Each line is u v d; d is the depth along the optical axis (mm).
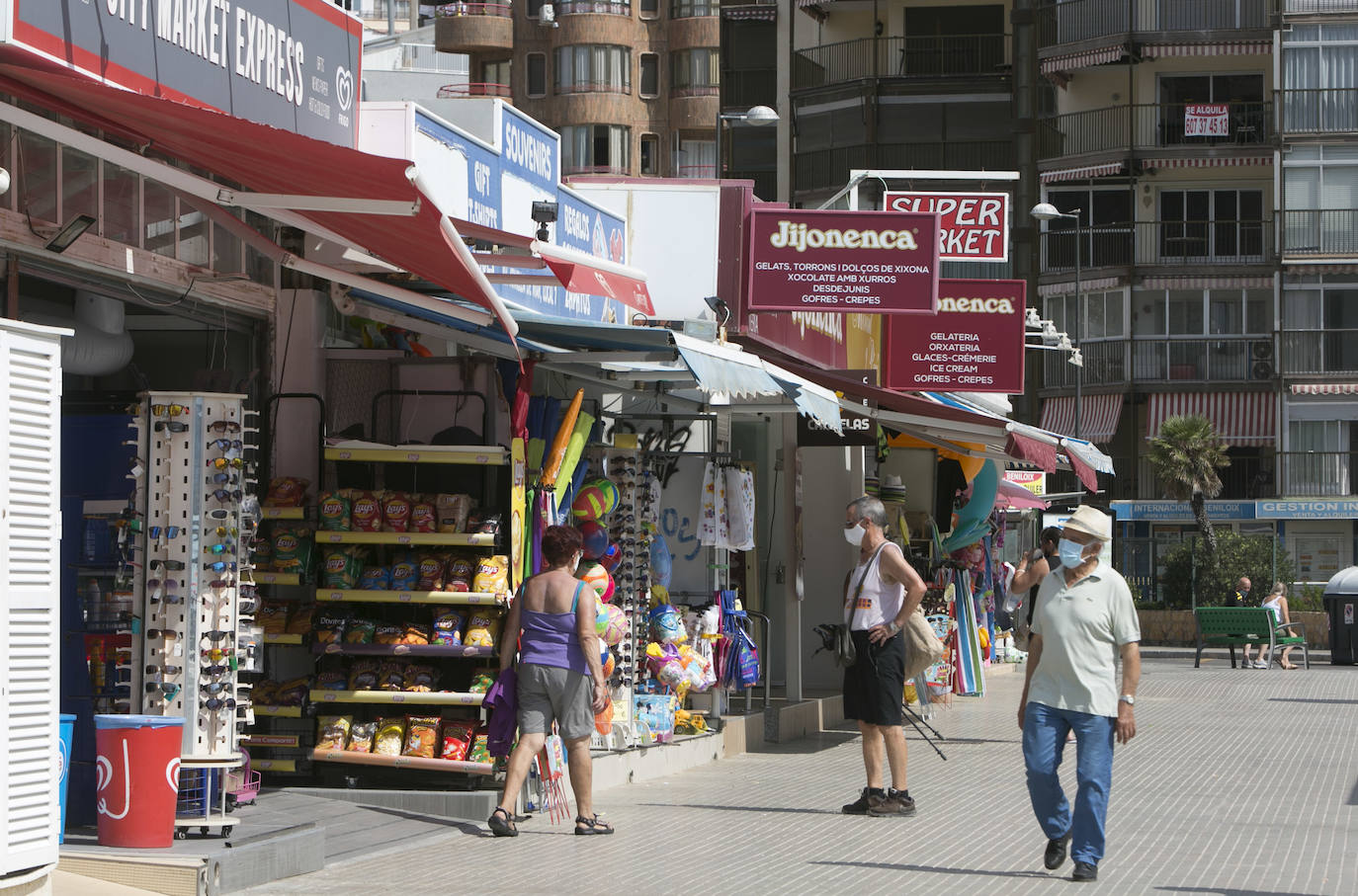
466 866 9320
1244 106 57969
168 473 9570
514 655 11039
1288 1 56344
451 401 12203
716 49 74188
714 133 74562
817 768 14828
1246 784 13758
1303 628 35500
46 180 9484
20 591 7414
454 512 11438
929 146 60750
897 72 61188
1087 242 59281
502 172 14023
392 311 12117
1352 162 56031
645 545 14273
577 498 13211
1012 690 25344
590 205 16016
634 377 13047
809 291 16125
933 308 15984
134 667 9500
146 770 8609
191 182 8359
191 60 9805
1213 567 52062
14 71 7535
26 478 7484
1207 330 57906
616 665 13438
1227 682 28766
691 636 15508
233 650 9594
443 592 11352
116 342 11078
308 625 11469
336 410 12242
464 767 11195
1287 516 56031
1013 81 60188
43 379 7617
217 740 9516
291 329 12180
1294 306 56656
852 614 11867
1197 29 57688
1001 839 10672
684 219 16672
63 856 8375
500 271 13680
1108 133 58812
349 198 8172
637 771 13586
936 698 21016
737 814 11695
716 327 14766
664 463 16125
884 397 16844
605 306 16359
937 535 21422
